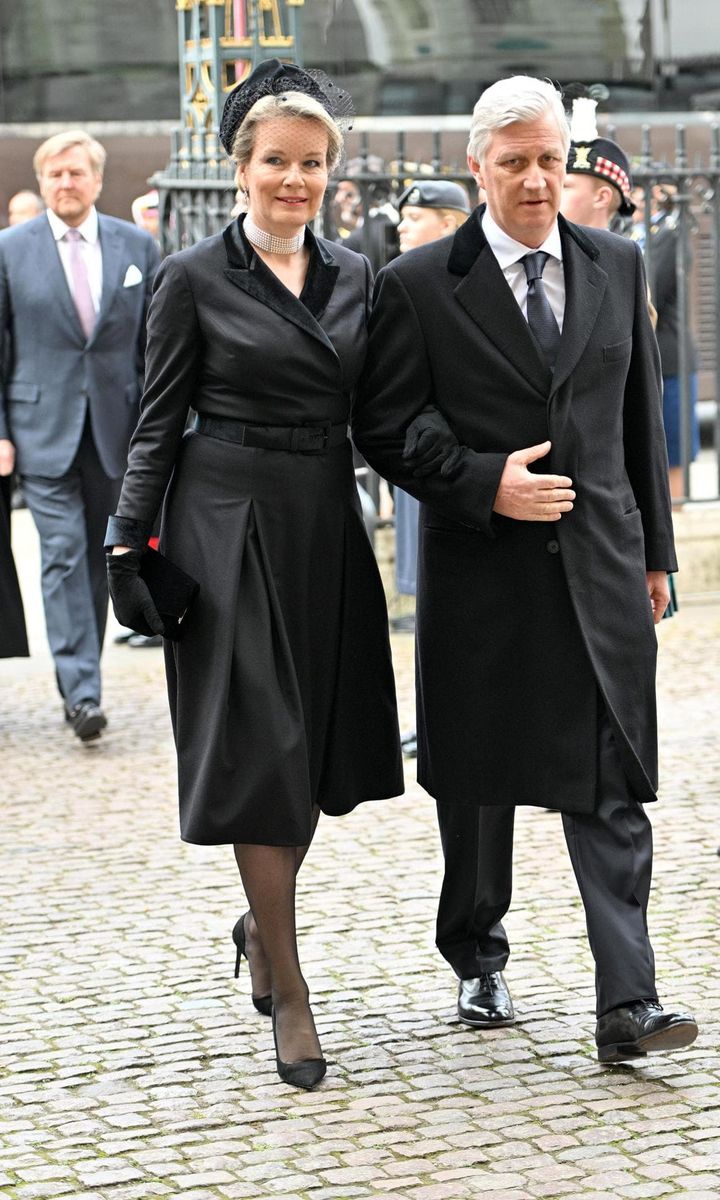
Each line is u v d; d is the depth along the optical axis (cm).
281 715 525
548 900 690
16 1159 481
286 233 531
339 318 538
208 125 1201
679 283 1269
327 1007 589
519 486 519
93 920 687
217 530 531
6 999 605
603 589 534
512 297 533
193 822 526
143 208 1401
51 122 1589
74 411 988
